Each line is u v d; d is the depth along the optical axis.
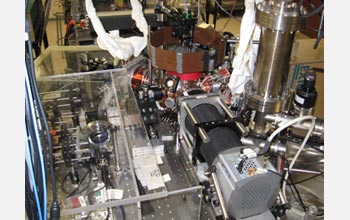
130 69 1.78
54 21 4.52
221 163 1.09
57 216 0.99
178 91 1.51
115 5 2.82
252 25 1.25
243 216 1.10
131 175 1.21
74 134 1.53
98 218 1.16
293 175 1.45
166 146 1.49
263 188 1.04
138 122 1.53
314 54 2.12
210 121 1.23
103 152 1.38
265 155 1.16
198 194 1.12
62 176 1.33
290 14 1.07
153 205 1.20
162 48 1.48
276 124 1.30
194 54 1.38
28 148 0.88
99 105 1.73
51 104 1.68
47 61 2.08
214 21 3.44
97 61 2.16
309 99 1.26
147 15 2.27
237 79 1.40
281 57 1.19
